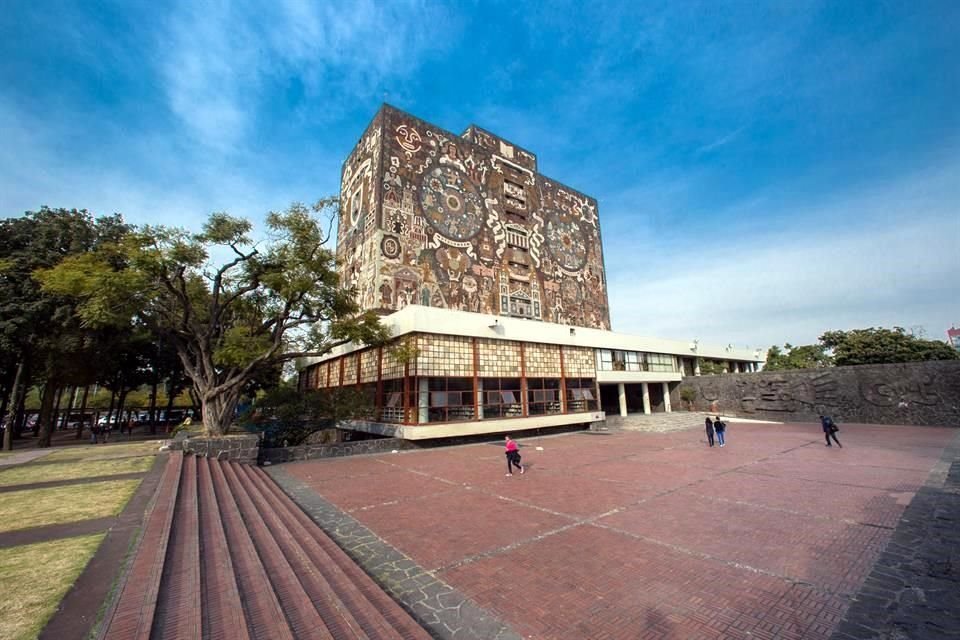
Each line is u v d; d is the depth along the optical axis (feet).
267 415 67.00
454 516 28.73
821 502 29.91
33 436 107.96
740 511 28.22
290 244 54.75
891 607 15.43
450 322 67.77
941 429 74.54
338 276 59.52
